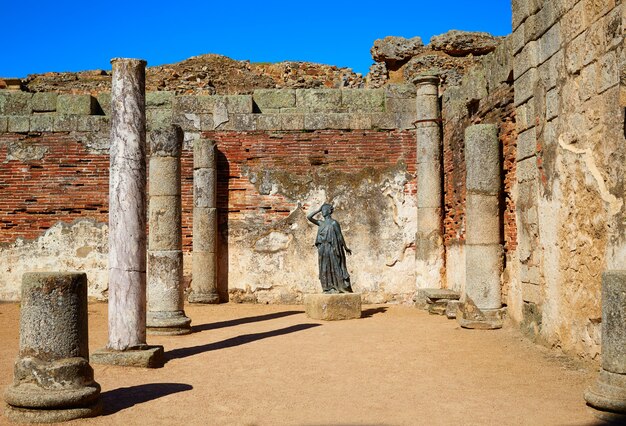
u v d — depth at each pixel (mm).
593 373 8055
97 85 25781
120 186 9383
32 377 6320
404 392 7316
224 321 13867
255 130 17375
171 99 17641
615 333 6219
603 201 8016
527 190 10469
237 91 24656
